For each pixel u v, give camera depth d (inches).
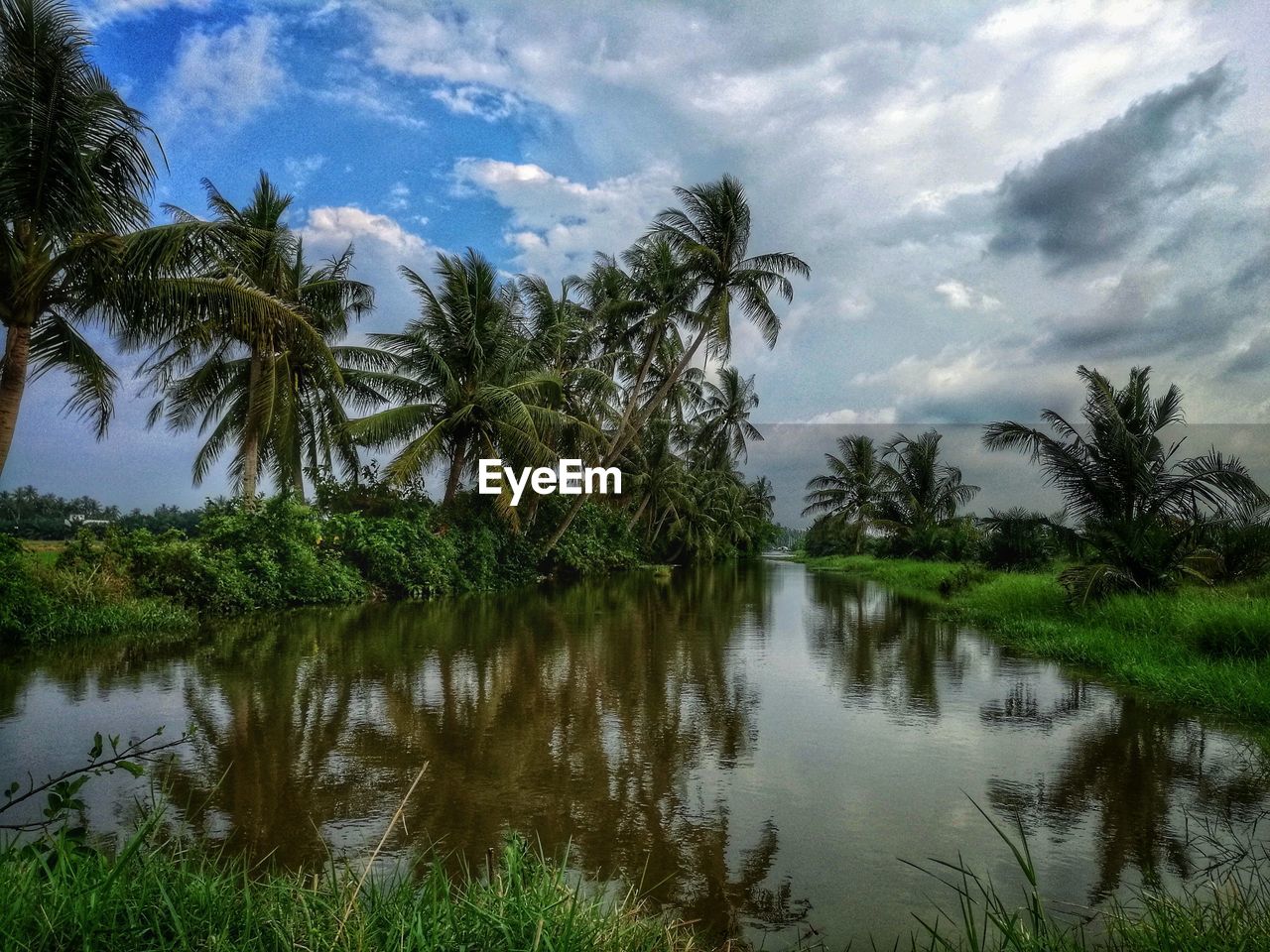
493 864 150.4
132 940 90.7
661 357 1224.8
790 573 1405.0
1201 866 154.3
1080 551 568.7
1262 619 357.4
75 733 236.8
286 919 98.4
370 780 200.2
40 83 372.2
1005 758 227.5
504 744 236.4
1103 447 554.9
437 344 865.5
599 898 118.2
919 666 384.5
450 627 519.8
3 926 87.3
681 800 189.5
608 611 648.4
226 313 531.8
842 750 234.8
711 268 936.3
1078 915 133.9
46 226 386.9
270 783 196.4
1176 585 514.6
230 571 588.4
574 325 1073.5
